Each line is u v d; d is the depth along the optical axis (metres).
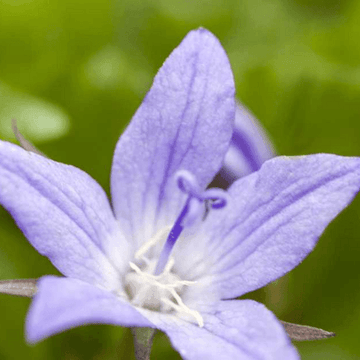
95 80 0.13
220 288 0.11
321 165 0.11
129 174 0.11
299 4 0.14
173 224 0.11
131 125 0.11
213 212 0.11
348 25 0.14
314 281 0.13
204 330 0.11
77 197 0.11
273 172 0.11
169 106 0.11
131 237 0.11
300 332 0.10
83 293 0.10
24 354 0.13
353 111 0.13
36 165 0.10
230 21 0.14
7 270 0.13
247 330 0.10
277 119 0.13
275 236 0.11
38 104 0.13
